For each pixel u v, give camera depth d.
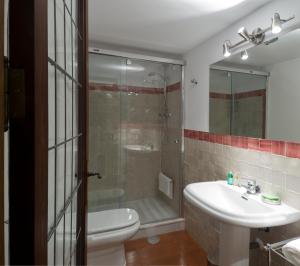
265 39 1.41
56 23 0.69
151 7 1.51
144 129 2.83
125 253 2.01
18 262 0.45
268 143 1.38
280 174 1.29
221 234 1.44
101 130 2.58
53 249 0.67
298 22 1.19
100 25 1.80
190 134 2.34
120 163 2.73
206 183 1.64
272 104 1.37
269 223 1.06
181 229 2.45
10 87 0.43
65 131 0.81
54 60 0.66
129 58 2.29
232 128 1.71
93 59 2.32
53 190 0.68
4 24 0.42
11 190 0.44
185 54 2.46
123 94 2.63
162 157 2.97
